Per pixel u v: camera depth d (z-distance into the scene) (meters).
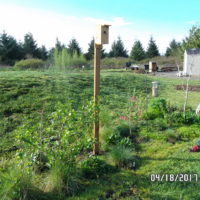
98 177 2.84
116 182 2.74
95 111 3.31
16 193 2.23
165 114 5.25
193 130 4.54
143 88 10.73
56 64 19.53
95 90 3.33
